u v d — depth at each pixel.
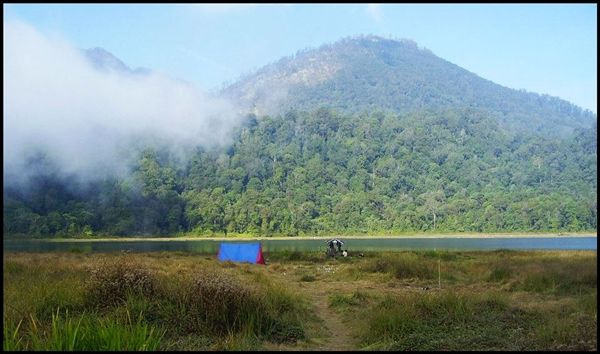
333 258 32.78
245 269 22.62
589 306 10.23
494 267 20.30
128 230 93.88
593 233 86.19
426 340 8.20
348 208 105.00
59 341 6.69
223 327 8.87
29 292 10.45
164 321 8.88
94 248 56.59
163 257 31.03
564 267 17.39
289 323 9.77
